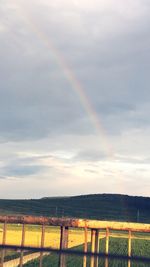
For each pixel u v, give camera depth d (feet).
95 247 39.88
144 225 39.96
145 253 168.66
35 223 39.27
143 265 94.32
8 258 103.65
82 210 457.27
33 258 124.47
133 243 196.65
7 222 39.96
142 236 231.50
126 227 39.47
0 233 204.54
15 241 181.88
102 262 108.68
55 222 38.78
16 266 105.29
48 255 129.08
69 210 453.99
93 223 39.01
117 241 194.70
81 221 38.73
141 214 459.32
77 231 240.53
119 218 421.18
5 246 19.83
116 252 165.27
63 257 36.22
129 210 476.13
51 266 112.78
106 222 39.65
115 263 107.24
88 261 74.23
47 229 246.47
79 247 167.94
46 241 190.70
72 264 114.01
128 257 18.15
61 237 38.96
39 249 19.62
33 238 200.03
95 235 40.11
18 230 228.22
